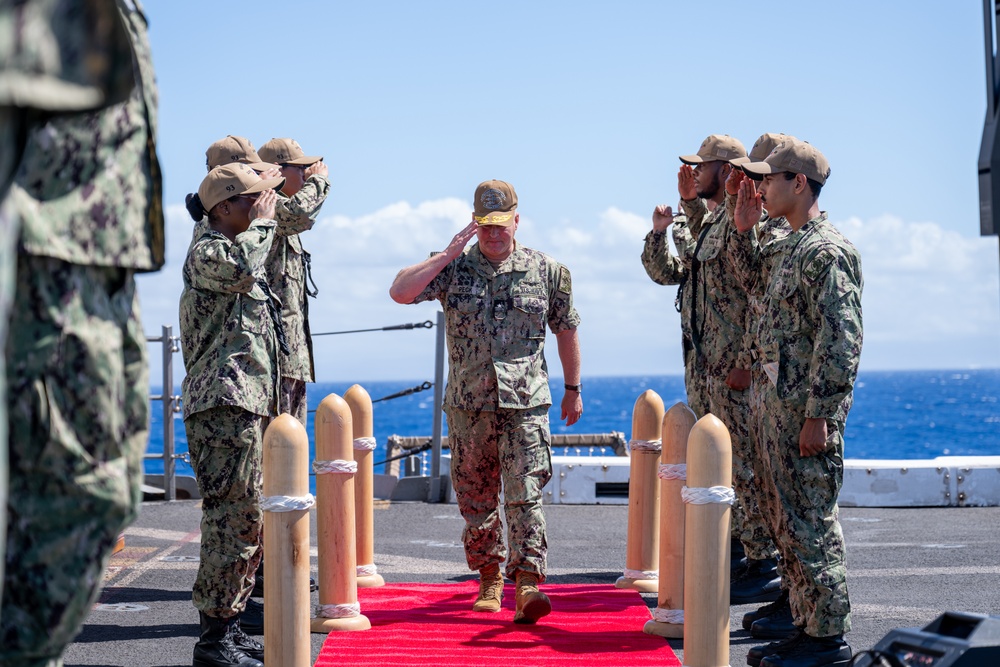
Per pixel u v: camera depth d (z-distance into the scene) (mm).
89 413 2453
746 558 6543
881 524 9430
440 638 5387
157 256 2664
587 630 5562
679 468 5473
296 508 4465
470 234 5805
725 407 6301
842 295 4648
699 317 6445
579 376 6180
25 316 2375
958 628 3516
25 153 2361
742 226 5535
